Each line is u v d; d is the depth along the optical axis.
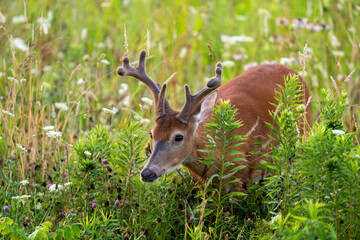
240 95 11.10
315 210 6.53
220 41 17.61
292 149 8.16
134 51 15.43
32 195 9.56
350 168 7.39
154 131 9.62
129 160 9.04
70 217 8.59
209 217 9.40
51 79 14.34
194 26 18.16
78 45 16.66
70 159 10.57
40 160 10.80
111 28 18.44
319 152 7.58
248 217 9.09
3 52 14.99
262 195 9.62
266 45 15.64
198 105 9.68
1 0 17.12
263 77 11.75
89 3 20.28
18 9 17.27
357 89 12.77
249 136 10.36
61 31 17.61
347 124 11.23
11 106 11.95
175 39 15.41
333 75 13.68
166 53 15.79
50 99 13.42
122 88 14.23
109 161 9.38
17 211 8.73
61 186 9.10
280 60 13.74
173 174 10.18
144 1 20.67
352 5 16.05
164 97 9.73
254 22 18.77
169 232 8.98
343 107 8.55
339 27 15.77
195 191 9.70
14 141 11.33
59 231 7.64
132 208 8.93
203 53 16.55
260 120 10.77
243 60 15.86
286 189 8.03
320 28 14.89
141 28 18.00
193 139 9.73
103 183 9.17
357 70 13.83
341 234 7.50
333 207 7.59
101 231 8.20
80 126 12.01
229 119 8.44
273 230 8.14
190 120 9.65
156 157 9.31
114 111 11.60
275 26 18.38
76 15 18.89
